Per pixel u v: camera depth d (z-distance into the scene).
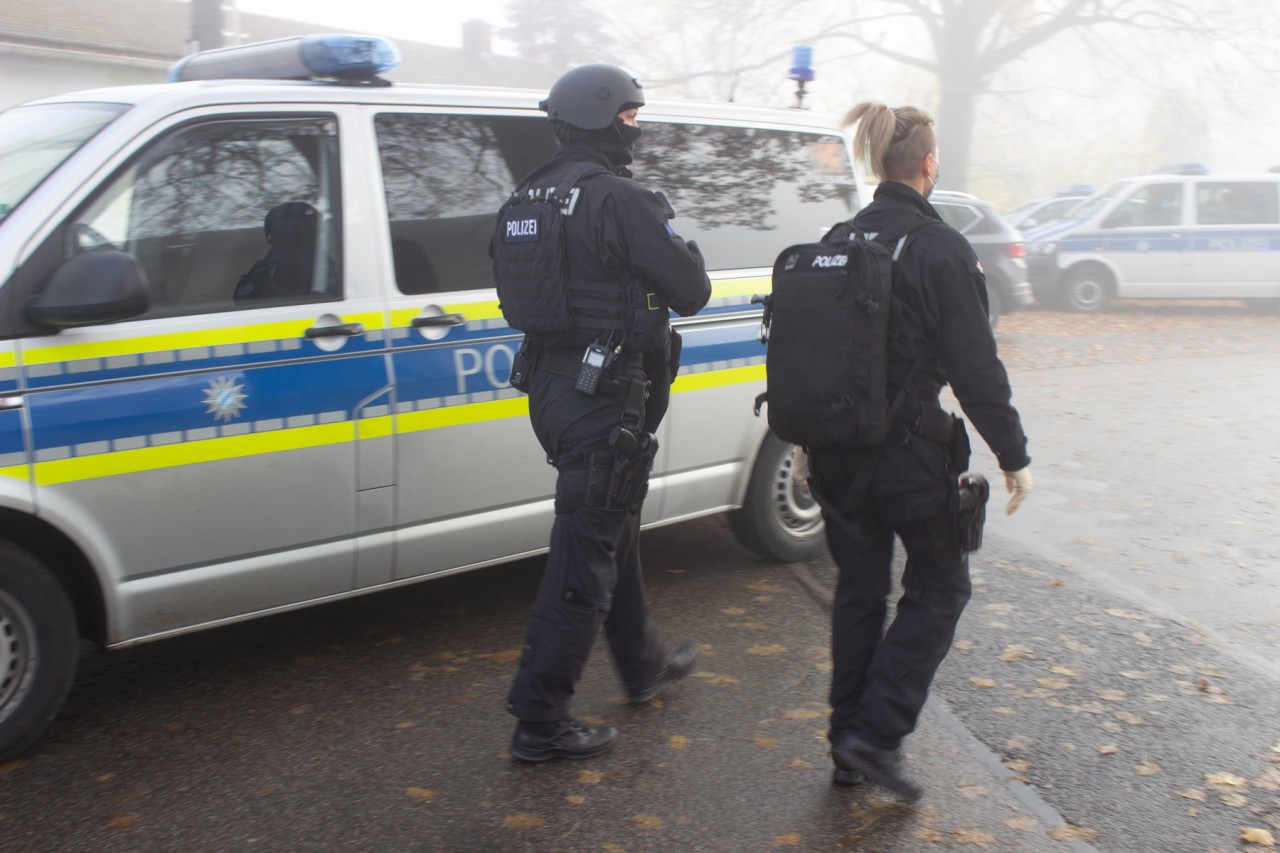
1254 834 2.88
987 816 2.96
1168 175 15.60
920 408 2.80
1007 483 2.87
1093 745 3.35
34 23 17.56
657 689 3.56
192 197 3.25
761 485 4.68
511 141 3.92
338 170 3.50
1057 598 4.57
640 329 2.92
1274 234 15.15
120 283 2.90
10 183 3.19
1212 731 3.44
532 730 3.17
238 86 3.39
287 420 3.35
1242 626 4.34
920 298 2.75
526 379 3.13
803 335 2.83
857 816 2.95
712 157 4.43
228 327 3.25
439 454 3.67
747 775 3.15
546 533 4.02
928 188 2.96
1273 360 11.59
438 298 3.64
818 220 4.77
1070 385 10.02
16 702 3.11
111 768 3.17
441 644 4.05
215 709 3.55
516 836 2.85
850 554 2.99
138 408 3.10
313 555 3.49
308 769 3.18
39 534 3.10
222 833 2.86
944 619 2.88
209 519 3.27
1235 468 6.91
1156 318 15.31
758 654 3.97
